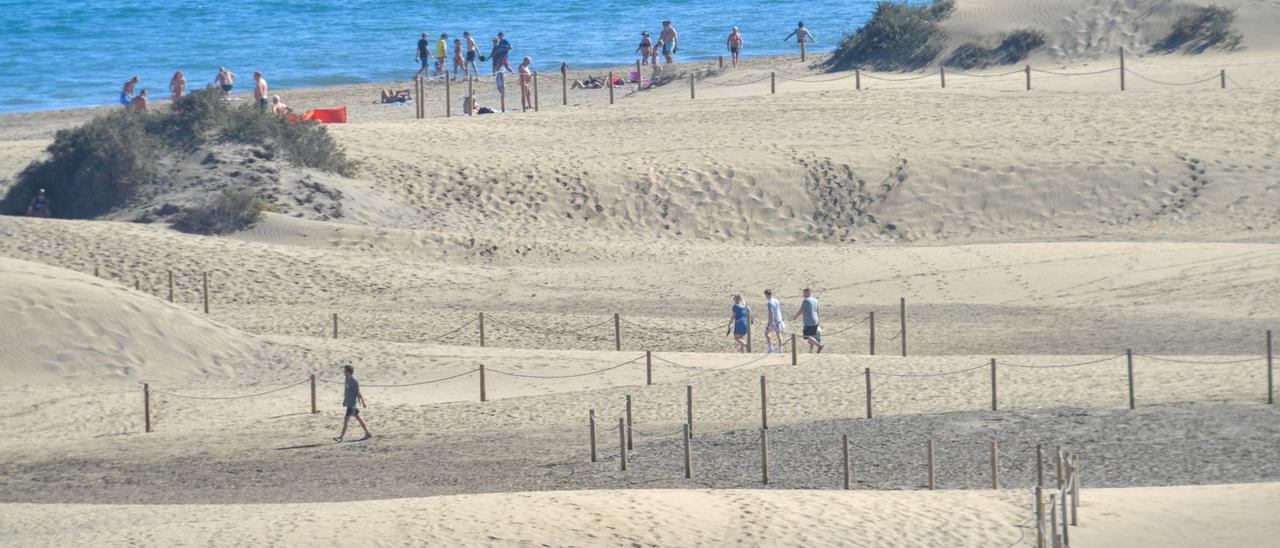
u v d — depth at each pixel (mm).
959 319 116812
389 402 98000
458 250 149250
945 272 130875
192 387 102375
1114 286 122438
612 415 91188
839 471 76438
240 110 180375
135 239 148625
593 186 167250
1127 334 107312
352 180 169750
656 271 139375
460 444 86188
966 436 81562
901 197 162375
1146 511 65125
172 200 162375
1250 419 80938
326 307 130625
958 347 107750
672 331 117750
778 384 96125
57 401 98000
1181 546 60438
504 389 100438
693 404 92500
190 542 63531
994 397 86875
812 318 109062
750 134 183750
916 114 189500
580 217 163125
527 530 63062
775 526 64188
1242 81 193750
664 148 179250
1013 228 155000
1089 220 154375
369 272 141125
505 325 120812
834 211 162000
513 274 140625
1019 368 96750
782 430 85062
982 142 173625
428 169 173125
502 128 194000
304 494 77000
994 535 62875
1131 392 85188
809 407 90188
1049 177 161625
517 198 166000
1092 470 74438
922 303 122938
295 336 119000
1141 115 180625
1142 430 80438
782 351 110375
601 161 174000
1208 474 72375
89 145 170250
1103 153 165750
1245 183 155000
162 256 143875
